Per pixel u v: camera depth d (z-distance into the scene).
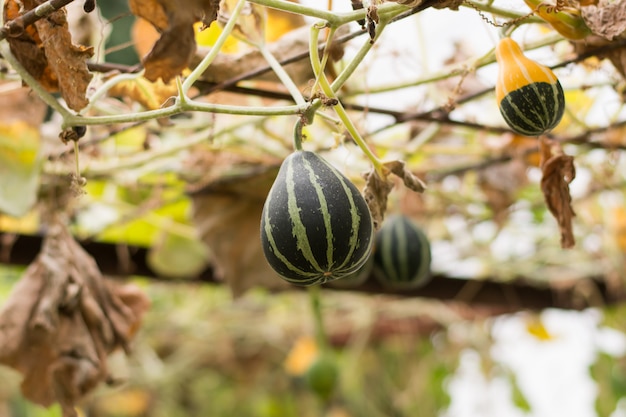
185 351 2.69
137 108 1.26
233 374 3.04
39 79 0.96
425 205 1.74
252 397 3.06
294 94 0.94
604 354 2.36
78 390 1.21
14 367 1.20
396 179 1.50
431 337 2.63
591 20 0.92
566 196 1.07
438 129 1.46
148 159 1.40
